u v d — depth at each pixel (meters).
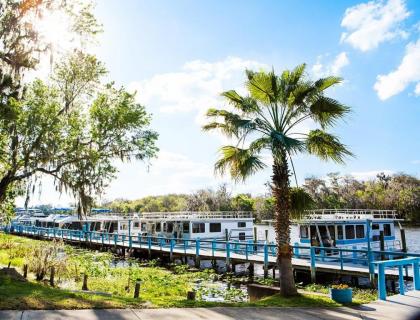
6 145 19.59
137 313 8.63
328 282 21.30
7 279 12.97
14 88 17.33
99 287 16.05
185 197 97.00
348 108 12.90
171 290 16.98
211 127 13.91
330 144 13.02
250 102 13.33
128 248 35.12
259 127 13.24
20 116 18.61
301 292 13.39
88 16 18.05
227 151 13.62
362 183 87.69
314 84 13.23
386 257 25.78
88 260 25.34
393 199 77.62
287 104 13.34
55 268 18.11
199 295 16.39
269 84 13.00
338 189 82.88
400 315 9.61
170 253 29.83
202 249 30.70
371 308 10.41
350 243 26.17
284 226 12.91
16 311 8.06
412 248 39.66
